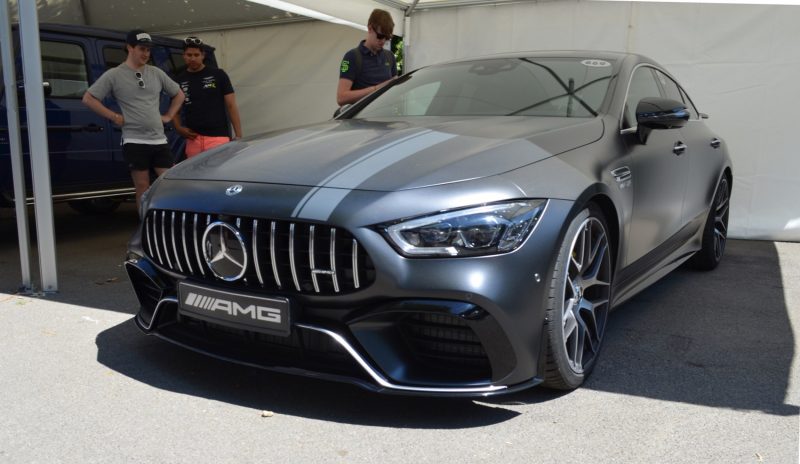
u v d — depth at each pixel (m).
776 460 2.10
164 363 2.87
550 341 2.33
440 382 2.22
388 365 2.22
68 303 3.78
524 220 2.22
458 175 2.26
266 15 7.52
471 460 2.10
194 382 2.68
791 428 2.32
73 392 2.58
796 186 5.80
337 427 2.31
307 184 2.33
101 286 4.17
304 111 7.60
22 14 3.72
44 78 5.21
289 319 2.27
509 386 2.24
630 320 3.56
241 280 2.37
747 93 5.78
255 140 3.03
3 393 2.57
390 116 3.43
